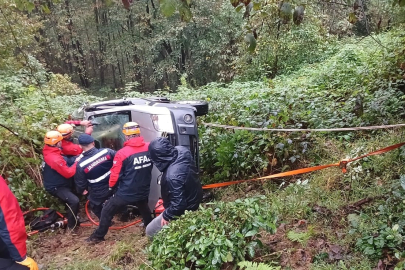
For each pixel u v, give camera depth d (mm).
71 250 4559
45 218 5320
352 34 14273
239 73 13898
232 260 3117
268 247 3555
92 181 4855
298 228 3848
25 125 6391
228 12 19094
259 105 6496
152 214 5016
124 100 5844
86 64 29312
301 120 6051
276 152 5562
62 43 27125
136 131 4484
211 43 20703
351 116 5992
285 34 12289
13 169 5922
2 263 2891
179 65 24516
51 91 12297
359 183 4434
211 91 10516
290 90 7977
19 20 12094
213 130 6324
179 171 3912
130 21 24672
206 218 3391
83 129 5773
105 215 4562
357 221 3625
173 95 11695
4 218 2721
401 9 5336
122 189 4457
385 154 4703
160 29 23422
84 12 24609
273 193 4914
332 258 3281
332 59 11516
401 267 2885
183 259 3199
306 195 4457
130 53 24828
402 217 3438
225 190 5605
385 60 7246
